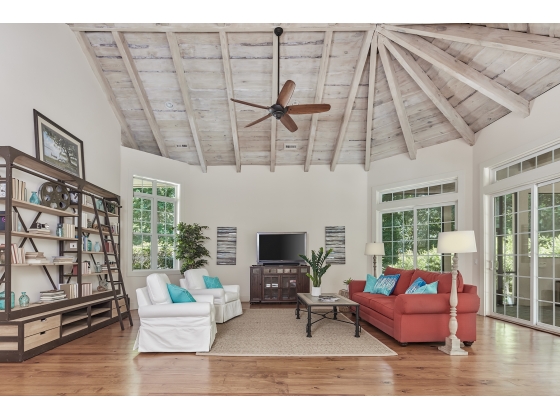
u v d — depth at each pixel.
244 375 3.25
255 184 8.48
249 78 6.43
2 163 3.93
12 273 4.06
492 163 6.03
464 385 3.02
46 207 4.30
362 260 8.32
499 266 6.03
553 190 4.96
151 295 4.07
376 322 4.99
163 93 6.70
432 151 7.12
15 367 3.44
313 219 8.41
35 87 4.49
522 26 4.48
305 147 8.01
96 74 6.10
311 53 6.02
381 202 8.10
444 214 6.96
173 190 8.11
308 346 4.21
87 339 4.53
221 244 8.38
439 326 4.22
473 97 5.93
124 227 6.86
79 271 4.85
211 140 7.80
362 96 6.88
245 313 6.47
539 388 2.96
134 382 3.07
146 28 5.40
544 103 4.98
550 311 4.97
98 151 6.11
